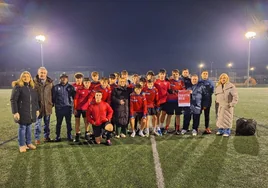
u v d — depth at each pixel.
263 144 5.06
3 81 40.56
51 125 7.82
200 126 7.16
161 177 3.47
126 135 6.06
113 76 6.17
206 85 5.95
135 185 3.24
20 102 4.67
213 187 3.16
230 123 5.78
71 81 36.22
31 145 4.95
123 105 5.78
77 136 5.55
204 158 4.23
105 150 4.80
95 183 3.32
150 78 6.42
